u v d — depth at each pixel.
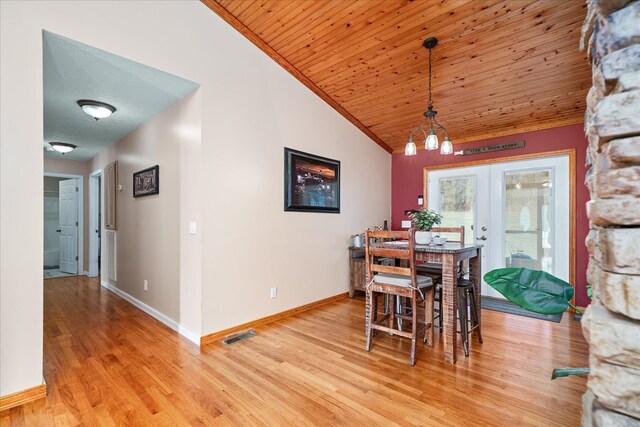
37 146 1.90
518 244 4.02
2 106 1.79
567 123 3.67
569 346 2.62
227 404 1.83
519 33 2.68
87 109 3.08
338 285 4.25
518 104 3.57
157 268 3.35
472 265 2.82
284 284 3.48
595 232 0.92
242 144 3.06
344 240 4.35
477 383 2.05
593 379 0.84
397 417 1.72
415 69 3.34
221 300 2.86
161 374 2.16
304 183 3.73
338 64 3.46
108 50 2.23
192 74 2.68
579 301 3.56
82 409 1.78
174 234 3.07
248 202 3.10
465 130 4.27
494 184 4.21
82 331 2.98
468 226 4.43
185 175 2.92
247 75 3.11
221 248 2.86
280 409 1.79
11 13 1.83
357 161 4.57
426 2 2.57
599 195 0.84
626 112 0.79
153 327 3.09
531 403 1.83
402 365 2.30
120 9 2.29
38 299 1.90
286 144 3.51
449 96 3.63
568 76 3.04
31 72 1.89
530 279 1.26
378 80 3.62
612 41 0.81
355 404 1.83
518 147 4.00
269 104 3.33
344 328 3.10
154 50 2.46
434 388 2.00
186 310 2.87
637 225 0.78
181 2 2.64
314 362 2.35
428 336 2.74
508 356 2.44
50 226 7.27
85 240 5.91
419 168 4.95
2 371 1.78
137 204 3.81
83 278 5.55
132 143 3.99
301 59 3.45
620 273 0.80
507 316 3.41
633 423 0.77
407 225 5.05
